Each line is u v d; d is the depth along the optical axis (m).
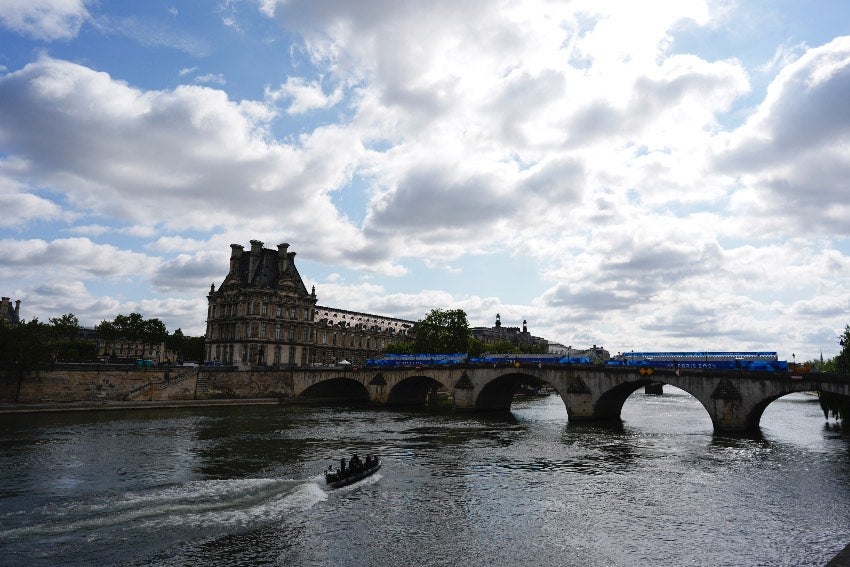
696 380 76.88
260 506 38.59
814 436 71.50
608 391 87.88
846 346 85.06
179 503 38.97
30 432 71.12
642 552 31.12
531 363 98.00
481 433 76.19
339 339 184.62
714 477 48.62
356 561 29.44
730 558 30.30
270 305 154.38
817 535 33.94
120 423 82.25
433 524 35.59
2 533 32.88
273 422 87.81
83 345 163.38
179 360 192.88
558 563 29.50
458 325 163.50
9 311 187.00
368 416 99.88
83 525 34.34
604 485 45.91
